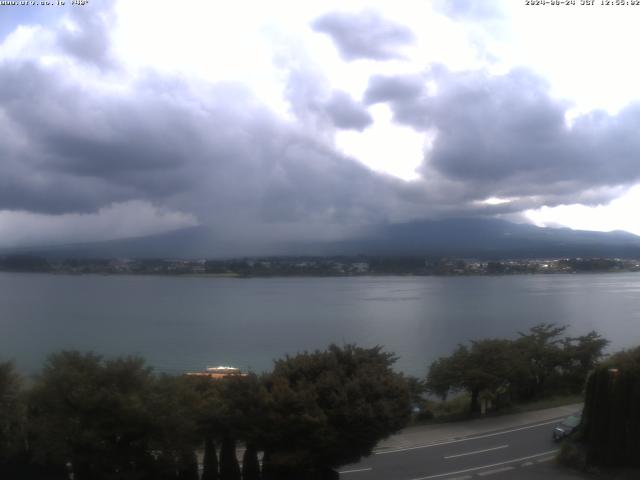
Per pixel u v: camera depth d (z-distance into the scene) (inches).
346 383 730.8
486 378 1259.8
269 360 2751.0
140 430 633.0
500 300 5856.3
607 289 7362.2
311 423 684.1
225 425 702.5
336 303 5762.8
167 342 3378.4
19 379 684.1
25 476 653.3
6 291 6924.2
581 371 1525.6
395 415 731.4
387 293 7027.6
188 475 689.0
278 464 677.3
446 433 1106.1
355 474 866.8
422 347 3053.6
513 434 1095.0
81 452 618.5
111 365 669.3
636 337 3284.9
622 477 789.9
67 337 3550.7
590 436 839.7
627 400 806.5
